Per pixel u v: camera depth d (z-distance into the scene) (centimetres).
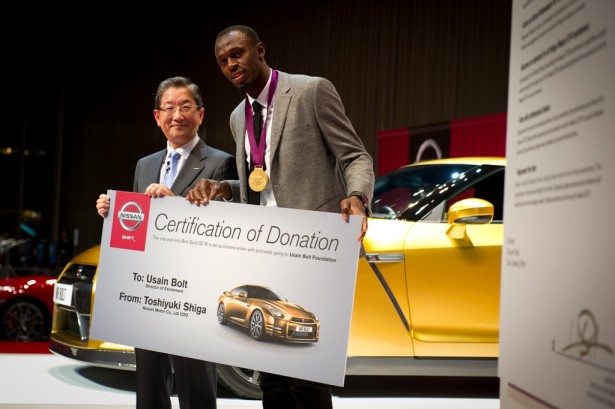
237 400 457
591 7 160
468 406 468
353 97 1355
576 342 167
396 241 451
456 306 450
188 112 325
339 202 285
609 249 153
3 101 2572
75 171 2670
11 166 2614
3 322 752
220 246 278
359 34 1343
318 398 272
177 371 305
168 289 287
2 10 2253
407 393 511
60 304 491
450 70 1132
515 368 199
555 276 177
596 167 158
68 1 2211
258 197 292
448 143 1113
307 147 282
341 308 257
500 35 1041
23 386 492
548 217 180
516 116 200
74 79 2608
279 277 267
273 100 285
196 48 1955
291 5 1555
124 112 2356
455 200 480
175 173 328
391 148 1238
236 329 273
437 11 1163
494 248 455
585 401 163
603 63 155
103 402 445
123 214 296
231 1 1789
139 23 2255
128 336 292
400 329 446
